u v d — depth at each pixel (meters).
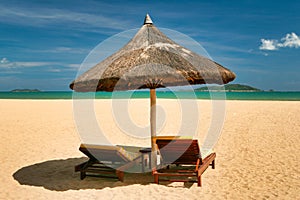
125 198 5.77
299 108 21.00
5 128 13.79
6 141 11.09
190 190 6.16
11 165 8.16
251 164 7.86
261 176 6.89
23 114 19.22
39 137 11.88
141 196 5.86
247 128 13.13
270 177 6.80
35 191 6.21
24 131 13.09
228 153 9.15
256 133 11.93
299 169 7.29
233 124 14.40
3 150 9.79
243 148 9.67
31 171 7.63
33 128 13.85
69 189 6.32
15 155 9.21
